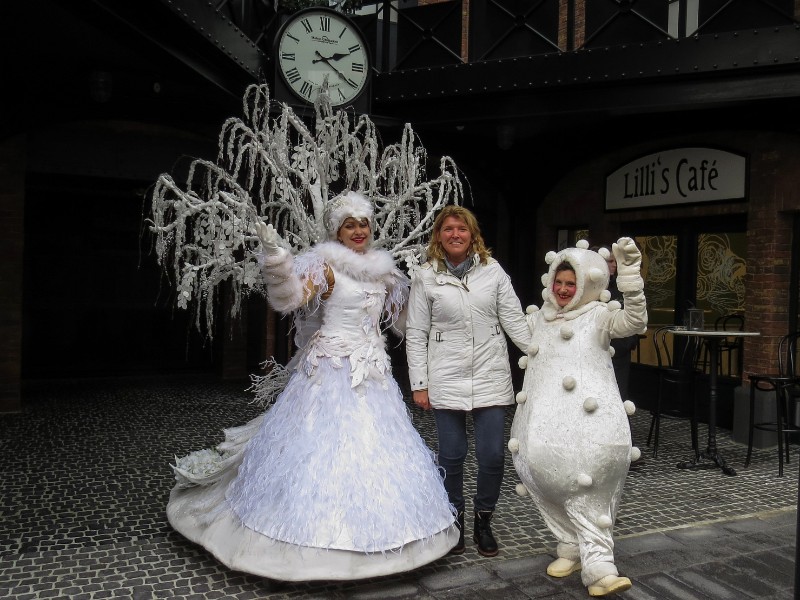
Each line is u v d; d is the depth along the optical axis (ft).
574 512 9.51
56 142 22.80
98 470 15.92
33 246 28.32
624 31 19.60
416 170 12.56
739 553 11.25
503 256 28.17
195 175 24.50
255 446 10.41
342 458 9.68
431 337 11.05
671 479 16.02
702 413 22.34
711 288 22.53
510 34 20.84
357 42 20.06
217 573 10.14
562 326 9.97
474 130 23.13
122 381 29.19
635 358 25.26
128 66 19.20
